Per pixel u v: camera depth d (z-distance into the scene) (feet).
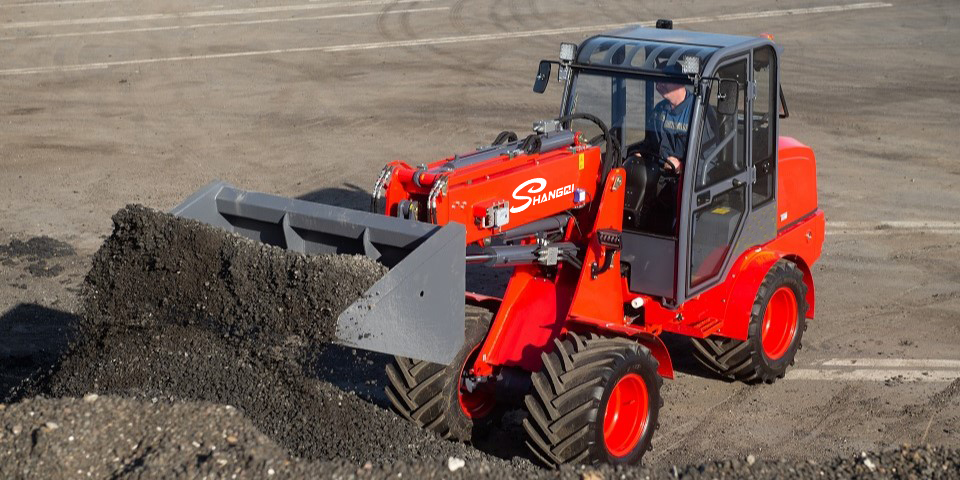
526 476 17.16
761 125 24.67
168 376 18.85
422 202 20.01
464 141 48.16
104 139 49.29
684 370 26.84
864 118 52.44
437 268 17.79
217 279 18.35
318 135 49.55
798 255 26.27
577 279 22.22
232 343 18.39
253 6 79.87
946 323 29.76
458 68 61.52
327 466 16.74
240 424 17.65
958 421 23.94
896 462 18.44
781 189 26.17
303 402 19.17
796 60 63.05
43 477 16.10
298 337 17.37
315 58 64.34
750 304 24.03
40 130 50.70
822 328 29.48
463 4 79.00
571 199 21.76
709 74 21.68
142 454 16.74
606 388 19.53
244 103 55.21
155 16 76.74
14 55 65.72
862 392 25.49
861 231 37.76
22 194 41.32
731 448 22.72
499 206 20.02
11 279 32.09
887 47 66.08
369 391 21.45
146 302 18.92
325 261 17.56
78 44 68.44
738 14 74.84
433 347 18.06
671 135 22.53
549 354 19.95
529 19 73.77
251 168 44.83
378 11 77.51
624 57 22.93
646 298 23.06
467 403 22.08
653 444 22.91
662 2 79.20
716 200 23.24
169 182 42.93
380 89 57.47
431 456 19.65
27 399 18.15
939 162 45.98
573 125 23.89
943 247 36.09
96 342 19.44
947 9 76.38
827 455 22.34
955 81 58.90
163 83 59.16
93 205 40.01
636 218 22.65
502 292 31.89
